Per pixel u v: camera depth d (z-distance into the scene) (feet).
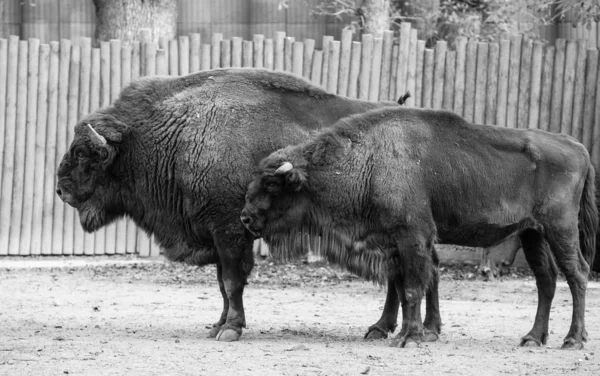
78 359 81.41
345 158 90.94
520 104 155.12
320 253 93.25
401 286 90.94
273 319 107.14
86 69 157.17
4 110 155.94
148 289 129.59
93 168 97.76
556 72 154.40
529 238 93.76
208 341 91.97
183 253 98.68
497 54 154.81
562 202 90.79
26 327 99.25
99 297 122.01
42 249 157.48
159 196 97.76
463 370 78.43
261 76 98.32
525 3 189.67
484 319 107.76
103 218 99.66
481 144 91.40
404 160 89.81
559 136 93.76
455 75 155.43
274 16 205.46
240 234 94.73
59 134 157.28
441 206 90.22
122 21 175.22
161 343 89.97
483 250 142.51
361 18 185.78
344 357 83.30
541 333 91.56
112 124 96.94
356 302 120.78
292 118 96.89
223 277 95.04
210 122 95.71
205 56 157.58
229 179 94.43
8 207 156.46
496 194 90.38
